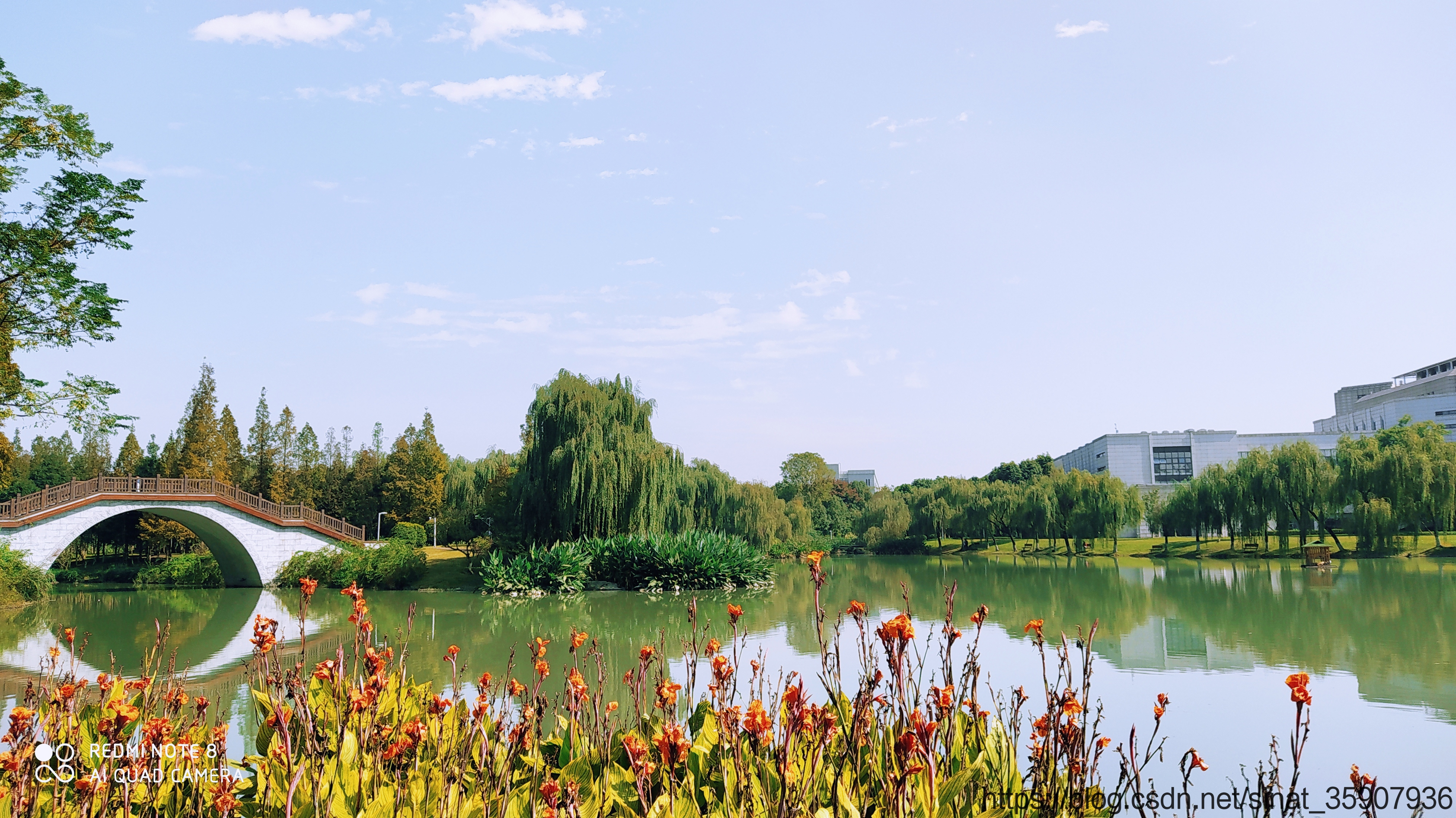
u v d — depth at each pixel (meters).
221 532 34.16
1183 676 12.16
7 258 15.65
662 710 3.02
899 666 2.38
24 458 67.19
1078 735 2.73
